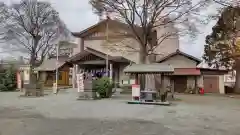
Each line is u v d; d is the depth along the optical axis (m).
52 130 7.86
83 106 14.86
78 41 37.75
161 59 33.59
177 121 9.95
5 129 7.97
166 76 32.97
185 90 32.50
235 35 30.39
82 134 7.32
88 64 33.84
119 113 12.09
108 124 9.02
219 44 32.38
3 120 9.71
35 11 43.69
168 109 14.06
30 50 44.38
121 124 9.05
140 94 17.44
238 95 28.41
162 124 9.21
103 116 11.02
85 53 32.72
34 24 43.62
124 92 26.44
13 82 29.73
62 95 23.27
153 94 17.45
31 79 29.39
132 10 24.38
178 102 18.81
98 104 16.06
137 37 25.84
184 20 24.02
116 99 19.83
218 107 15.48
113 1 23.53
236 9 8.95
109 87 21.22
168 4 23.28
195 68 32.66
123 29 29.19
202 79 32.41
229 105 16.78
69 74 44.19
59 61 44.31
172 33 27.70
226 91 34.00
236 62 32.09
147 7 23.94
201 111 13.36
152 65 20.03
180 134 7.54
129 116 11.16
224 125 9.20
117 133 7.53
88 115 11.28
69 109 13.37
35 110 12.86
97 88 20.69
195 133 7.72
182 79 32.97
